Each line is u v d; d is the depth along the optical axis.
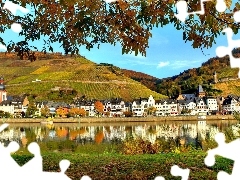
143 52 4.51
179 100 126.31
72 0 3.07
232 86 131.50
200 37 4.67
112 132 69.25
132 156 13.00
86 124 101.94
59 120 103.38
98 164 11.40
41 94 149.88
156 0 3.71
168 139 40.84
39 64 169.88
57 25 5.63
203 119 102.56
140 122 106.56
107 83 161.75
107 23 4.51
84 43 5.55
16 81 159.62
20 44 5.84
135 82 166.75
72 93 152.75
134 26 4.40
